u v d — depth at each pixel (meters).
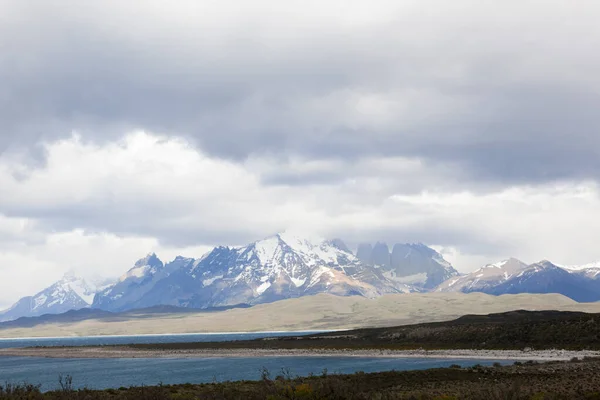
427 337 178.25
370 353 155.50
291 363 132.88
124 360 167.62
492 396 52.88
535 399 51.72
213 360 154.12
